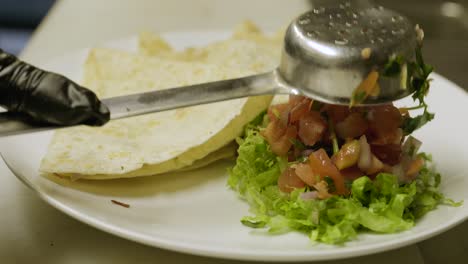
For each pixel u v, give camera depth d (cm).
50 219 56
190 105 54
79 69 71
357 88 53
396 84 54
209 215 55
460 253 55
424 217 54
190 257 54
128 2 104
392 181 54
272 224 53
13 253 53
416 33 55
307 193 54
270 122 59
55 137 59
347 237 52
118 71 69
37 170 56
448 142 61
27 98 48
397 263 54
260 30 82
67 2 103
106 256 53
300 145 57
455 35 94
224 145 60
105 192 56
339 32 55
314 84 54
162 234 52
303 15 57
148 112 52
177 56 72
